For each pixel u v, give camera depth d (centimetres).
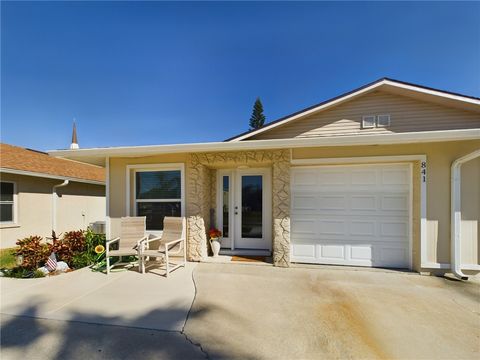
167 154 603
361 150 521
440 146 489
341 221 549
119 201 620
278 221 540
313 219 561
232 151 570
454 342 264
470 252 475
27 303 355
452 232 472
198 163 587
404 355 242
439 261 482
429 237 487
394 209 528
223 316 317
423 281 450
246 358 237
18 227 813
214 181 668
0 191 773
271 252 637
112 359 234
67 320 307
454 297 380
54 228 945
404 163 521
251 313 326
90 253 595
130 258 591
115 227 619
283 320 308
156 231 612
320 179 559
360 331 284
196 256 578
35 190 879
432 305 352
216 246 608
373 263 534
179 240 518
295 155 543
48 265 504
